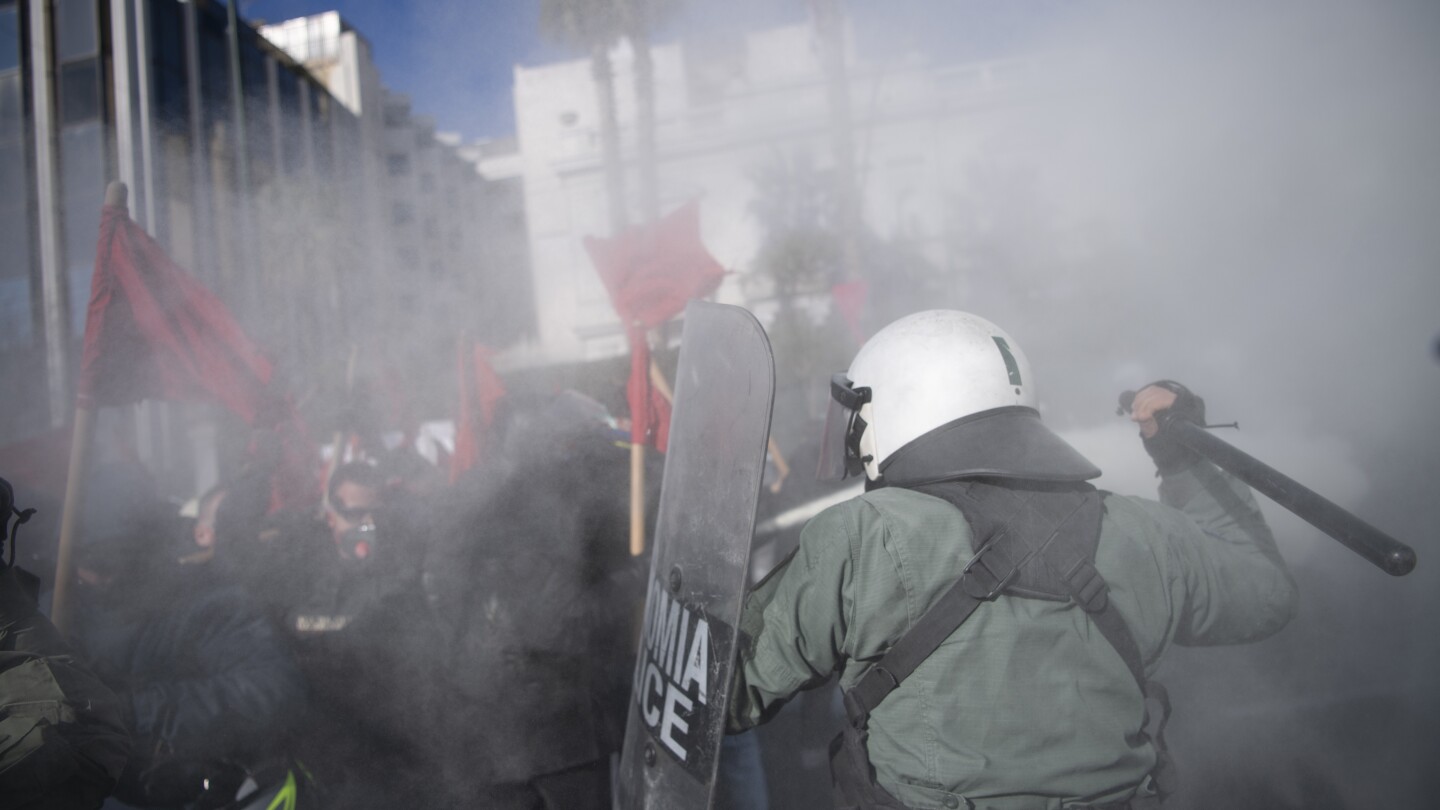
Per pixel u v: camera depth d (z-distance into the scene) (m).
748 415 1.43
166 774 2.06
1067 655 1.24
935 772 1.22
